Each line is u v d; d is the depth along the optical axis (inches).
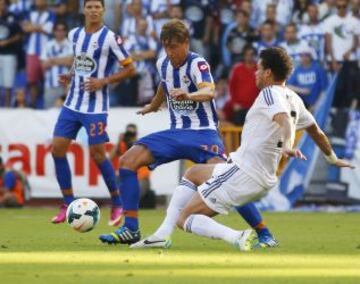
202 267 889.5
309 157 2031.3
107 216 1811.0
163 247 1086.4
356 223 1652.3
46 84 2245.3
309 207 2042.3
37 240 1231.5
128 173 1120.8
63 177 1481.3
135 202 1123.9
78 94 1475.1
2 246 1123.9
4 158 2060.8
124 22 2245.3
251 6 2244.1
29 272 854.5
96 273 844.6
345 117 2047.2
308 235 1358.3
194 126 1148.5
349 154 2037.4
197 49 2237.9
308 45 2151.8
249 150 1029.8
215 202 1045.8
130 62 1475.1
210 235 1042.7
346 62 2164.1
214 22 2250.2
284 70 1024.9
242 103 2133.4
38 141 2055.9
